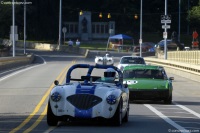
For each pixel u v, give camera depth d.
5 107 45.56
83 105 31.33
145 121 36.47
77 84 33.12
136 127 32.91
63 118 31.77
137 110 44.31
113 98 31.44
